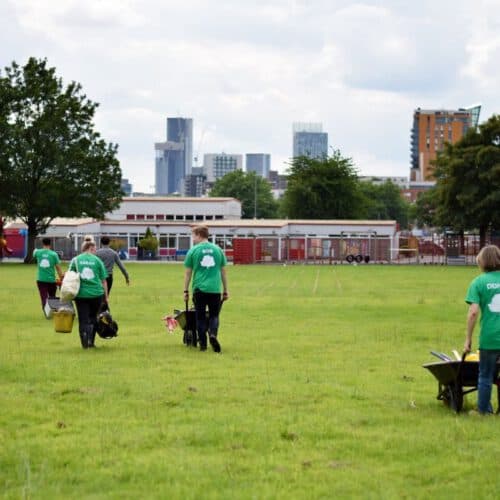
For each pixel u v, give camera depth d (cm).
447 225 9544
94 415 1204
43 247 2705
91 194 8619
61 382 1476
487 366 1215
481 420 1184
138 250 10038
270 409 1252
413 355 1853
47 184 8450
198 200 11825
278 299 3575
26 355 1828
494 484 891
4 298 3538
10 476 911
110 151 8750
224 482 889
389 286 4638
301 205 13988
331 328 2416
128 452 1008
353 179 14100
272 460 975
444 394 1280
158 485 880
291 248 9662
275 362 1733
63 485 880
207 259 1875
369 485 884
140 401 1304
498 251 1209
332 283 4947
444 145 9412
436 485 886
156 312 2884
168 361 1741
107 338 2072
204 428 1123
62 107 8381
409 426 1152
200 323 1895
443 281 5222
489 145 9056
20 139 8200
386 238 9738
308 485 881
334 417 1200
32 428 1125
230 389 1410
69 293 1925
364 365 1700
